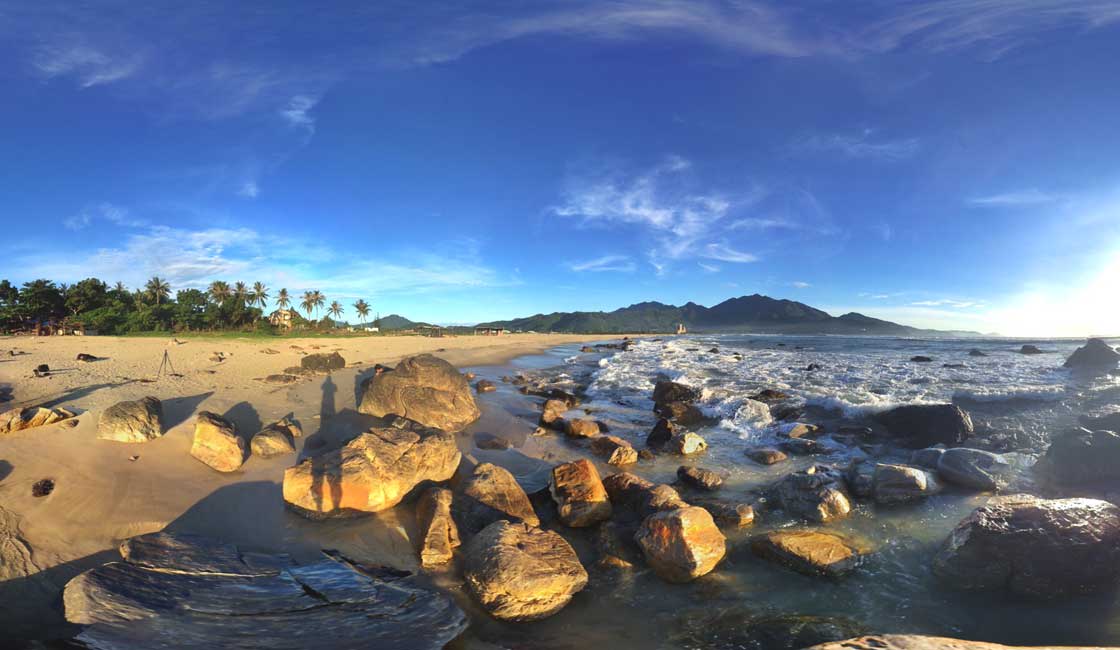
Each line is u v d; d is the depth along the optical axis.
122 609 3.28
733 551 4.51
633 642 3.42
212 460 5.91
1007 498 5.16
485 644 3.40
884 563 4.21
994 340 32.03
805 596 3.84
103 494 5.04
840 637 3.35
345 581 3.95
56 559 4.14
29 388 9.23
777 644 3.33
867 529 4.76
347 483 5.16
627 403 10.98
